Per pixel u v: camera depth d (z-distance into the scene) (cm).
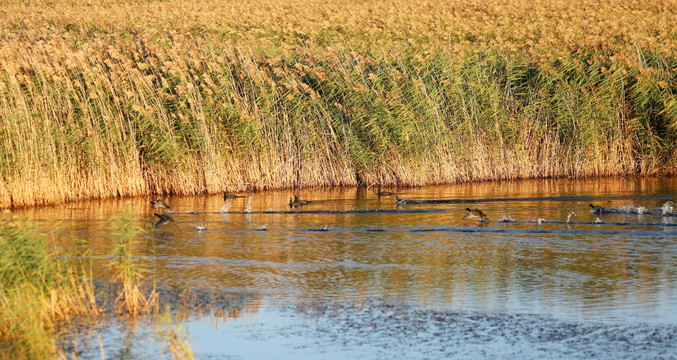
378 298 2988
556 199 5512
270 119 6438
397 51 7056
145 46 7612
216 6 13050
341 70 6706
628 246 3900
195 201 5806
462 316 2727
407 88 6550
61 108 5953
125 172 6100
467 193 5912
